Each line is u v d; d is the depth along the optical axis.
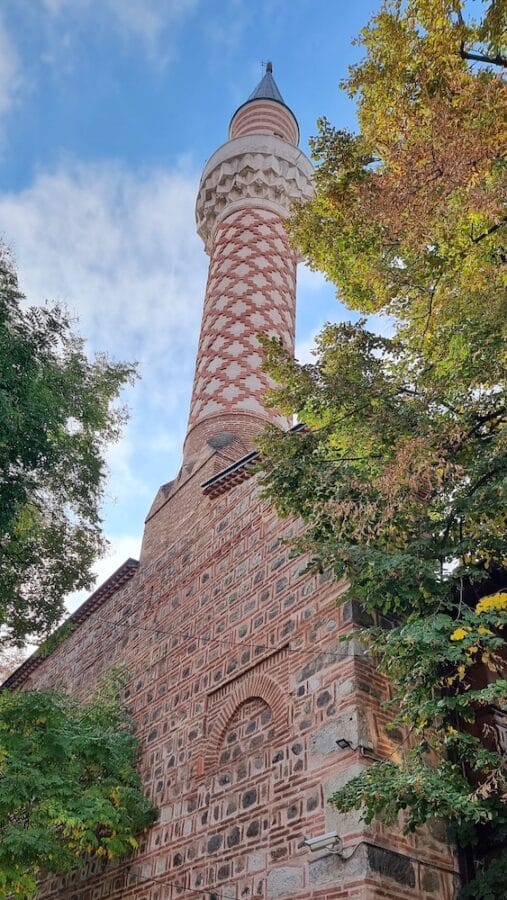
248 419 19.47
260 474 14.23
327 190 10.09
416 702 7.48
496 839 8.44
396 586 8.29
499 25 8.53
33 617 13.13
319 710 9.86
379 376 9.94
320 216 10.41
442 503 8.80
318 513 9.02
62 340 12.16
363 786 7.20
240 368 20.33
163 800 12.33
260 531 13.41
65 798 11.88
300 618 11.20
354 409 9.89
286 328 21.80
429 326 9.80
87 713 14.26
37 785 11.65
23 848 11.31
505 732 9.26
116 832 12.23
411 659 7.62
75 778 12.65
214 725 11.97
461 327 9.59
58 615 13.17
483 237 8.88
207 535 15.12
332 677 9.93
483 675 9.70
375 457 9.74
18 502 10.70
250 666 11.72
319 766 9.39
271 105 27.56
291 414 10.59
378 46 9.16
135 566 18.33
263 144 24.30
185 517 16.97
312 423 10.41
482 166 8.27
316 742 9.63
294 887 8.80
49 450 10.88
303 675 10.51
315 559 9.02
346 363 10.30
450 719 8.81
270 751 10.44
